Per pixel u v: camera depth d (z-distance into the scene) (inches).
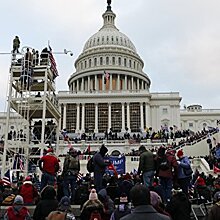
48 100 1053.8
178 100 3727.9
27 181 531.2
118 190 532.1
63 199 346.3
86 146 2508.6
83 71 4498.0
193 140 2123.5
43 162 578.2
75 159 605.9
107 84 4325.8
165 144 2420.0
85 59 4788.4
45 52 1092.5
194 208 597.0
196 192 675.4
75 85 4601.4
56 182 683.4
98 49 4766.2
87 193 555.2
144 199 221.9
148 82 4768.7
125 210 328.8
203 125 4645.7
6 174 830.5
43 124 1008.2
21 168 1007.0
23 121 1396.4
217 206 304.0
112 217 329.4
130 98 3577.8
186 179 582.6
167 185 566.6
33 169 1135.6
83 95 3567.9
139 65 4921.3
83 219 304.5
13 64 1049.5
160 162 572.1
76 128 3472.0
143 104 3585.1
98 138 2733.8
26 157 1057.5
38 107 1054.4
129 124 3491.6
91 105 3577.8
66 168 596.1
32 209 506.6
